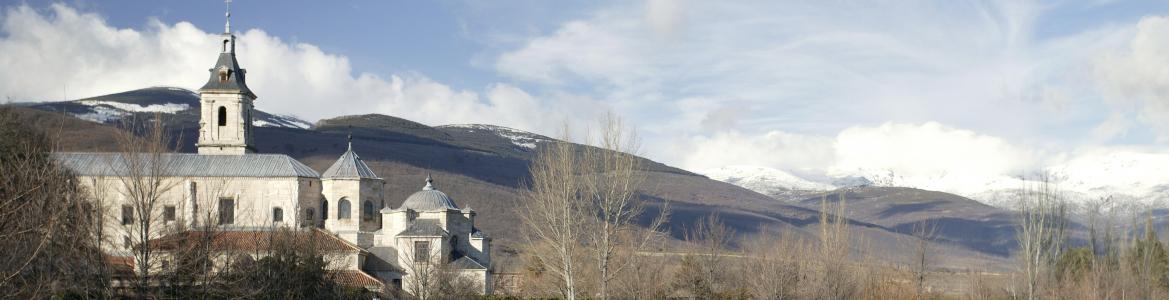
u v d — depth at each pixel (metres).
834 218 143.12
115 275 84.31
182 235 85.94
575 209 115.50
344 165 154.12
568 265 109.38
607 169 112.44
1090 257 156.00
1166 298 148.50
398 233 148.38
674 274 124.44
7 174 72.56
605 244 108.06
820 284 115.56
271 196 149.25
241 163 150.75
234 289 86.00
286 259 95.25
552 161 114.44
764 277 115.31
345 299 106.50
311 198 152.12
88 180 127.31
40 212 68.62
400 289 125.31
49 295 69.31
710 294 121.12
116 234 102.38
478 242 152.25
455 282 129.50
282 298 92.06
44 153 88.19
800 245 135.62
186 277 85.00
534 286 135.75
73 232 74.69
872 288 124.19
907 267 162.38
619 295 113.88
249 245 112.62
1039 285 135.50
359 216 152.62
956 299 145.00
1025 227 137.38
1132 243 170.75
